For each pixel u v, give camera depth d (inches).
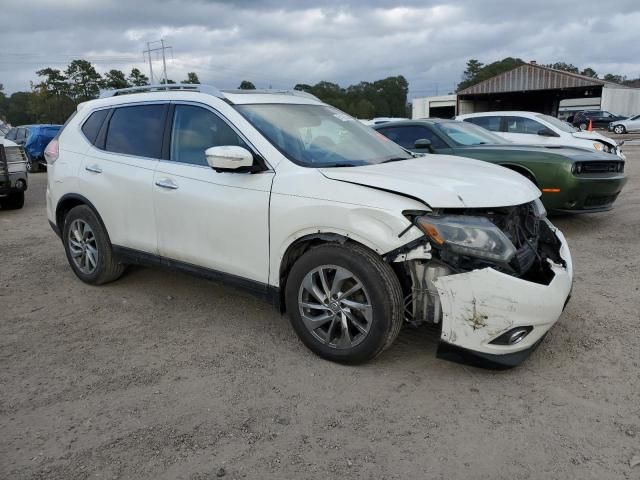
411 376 129.0
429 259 120.2
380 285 122.2
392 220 119.1
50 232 305.0
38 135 699.4
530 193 137.7
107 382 129.5
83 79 3361.2
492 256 116.4
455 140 294.0
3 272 221.8
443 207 118.6
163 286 196.5
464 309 117.0
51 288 198.7
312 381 127.9
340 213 124.7
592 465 97.6
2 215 370.6
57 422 113.5
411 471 97.1
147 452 103.3
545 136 402.6
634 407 114.9
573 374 128.8
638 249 233.8
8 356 144.1
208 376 131.4
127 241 176.9
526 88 1477.6
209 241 152.0
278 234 136.1
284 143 145.3
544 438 105.4
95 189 182.2
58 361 140.9
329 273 131.3
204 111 158.1
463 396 120.5
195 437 107.6
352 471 97.4
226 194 146.3
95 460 101.2
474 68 4549.7
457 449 102.8
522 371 130.7
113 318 169.0
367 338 126.1
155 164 166.1
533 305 115.8
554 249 144.6
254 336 153.4
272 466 99.0
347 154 151.9
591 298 175.8
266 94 167.8
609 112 1433.3
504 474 95.9
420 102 1660.9
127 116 180.1
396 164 148.1
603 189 259.6
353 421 112.1
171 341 151.6
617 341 144.3
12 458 102.0
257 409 116.9
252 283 145.8
